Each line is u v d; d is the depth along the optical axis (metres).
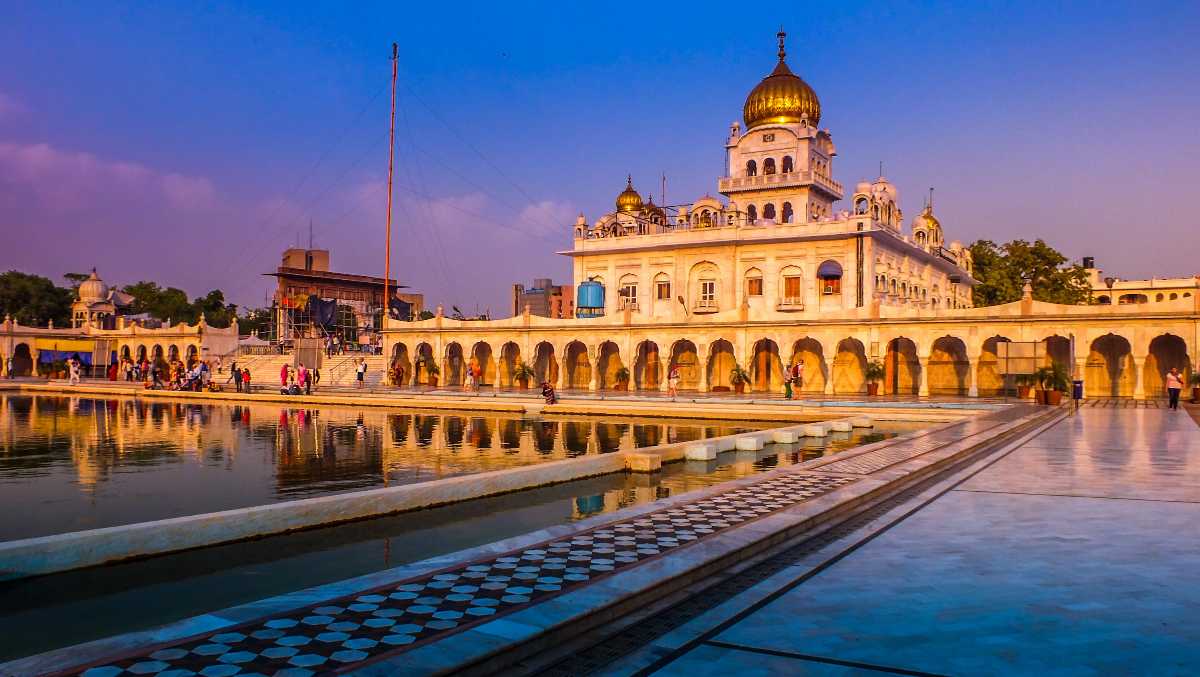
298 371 42.81
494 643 5.01
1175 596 6.20
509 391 47.03
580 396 39.03
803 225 50.84
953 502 10.55
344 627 5.42
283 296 84.00
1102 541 8.12
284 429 26.77
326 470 17.25
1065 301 61.50
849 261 49.38
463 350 52.62
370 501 11.90
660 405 32.91
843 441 22.28
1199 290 33.44
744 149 58.03
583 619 5.64
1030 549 7.82
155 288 104.50
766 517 9.18
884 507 10.34
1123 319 34.72
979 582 6.68
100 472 16.91
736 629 5.59
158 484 15.35
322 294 87.88
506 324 50.72
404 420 30.70
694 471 16.59
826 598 6.30
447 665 4.63
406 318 83.69
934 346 43.19
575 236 59.94
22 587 8.47
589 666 4.96
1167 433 19.92
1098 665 4.80
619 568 7.04
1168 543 8.01
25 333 69.50
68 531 11.23
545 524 11.52
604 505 12.91
